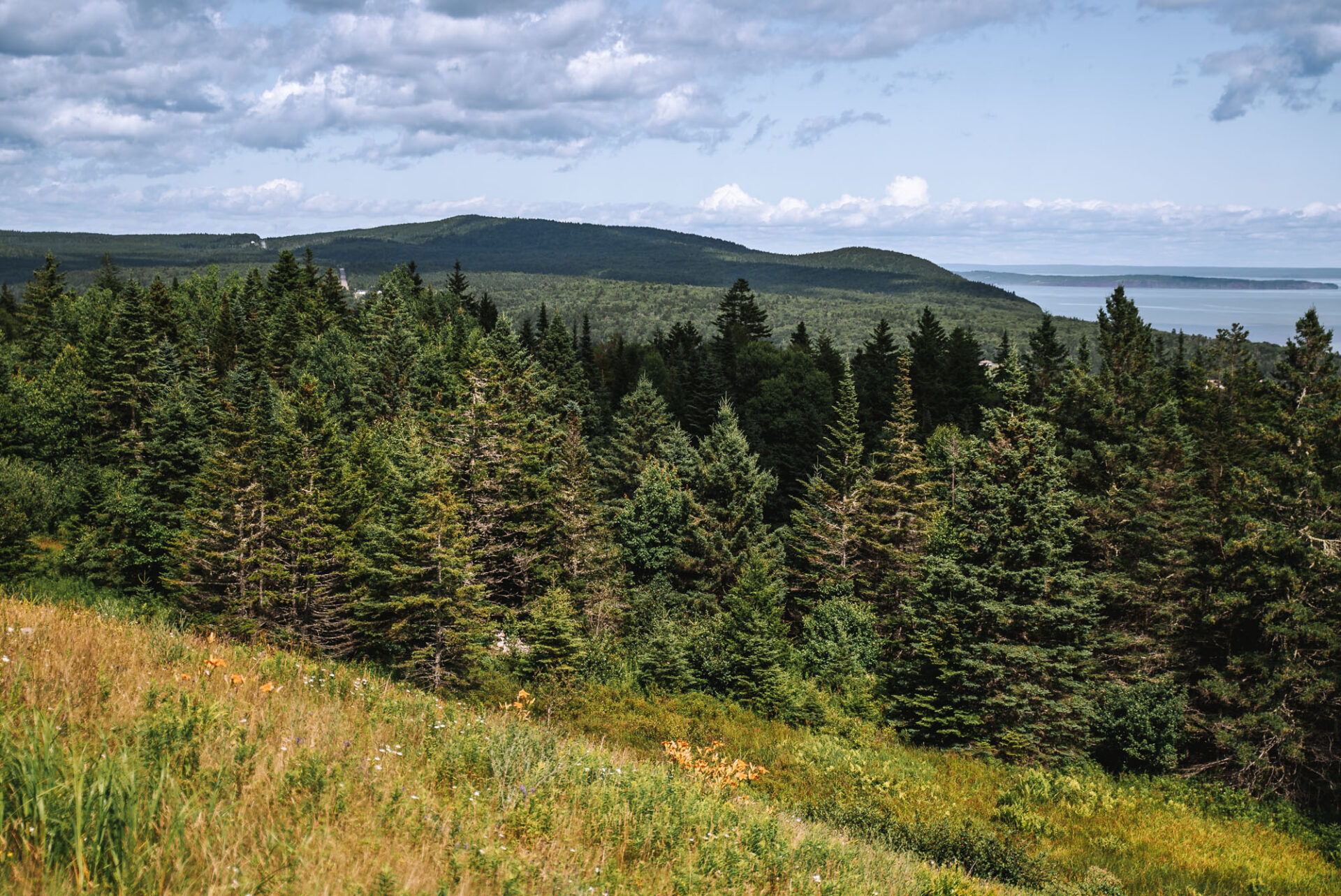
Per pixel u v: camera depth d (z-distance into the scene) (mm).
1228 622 32750
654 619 47625
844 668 40562
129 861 4207
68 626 9172
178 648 9680
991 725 31531
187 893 4008
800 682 37750
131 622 10930
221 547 46875
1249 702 30281
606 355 127375
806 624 44750
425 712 9805
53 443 78875
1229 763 30562
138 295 92500
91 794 4445
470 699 32281
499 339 84500
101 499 57969
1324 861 23812
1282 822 26766
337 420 66000
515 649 42094
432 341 104500
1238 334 57781
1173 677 33562
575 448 55344
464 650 39438
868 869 9258
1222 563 33000
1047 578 31797
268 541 47094
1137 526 36344
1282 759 29469
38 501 69562
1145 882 19734
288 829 5039
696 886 6539
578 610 46469
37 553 59125
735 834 8344
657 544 54750
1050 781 26797
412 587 40781
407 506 46906
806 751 27984
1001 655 31438
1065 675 31469
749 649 35344
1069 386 45500
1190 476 37938
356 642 45531
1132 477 37250
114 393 79750
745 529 50562
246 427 51156
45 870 3932
